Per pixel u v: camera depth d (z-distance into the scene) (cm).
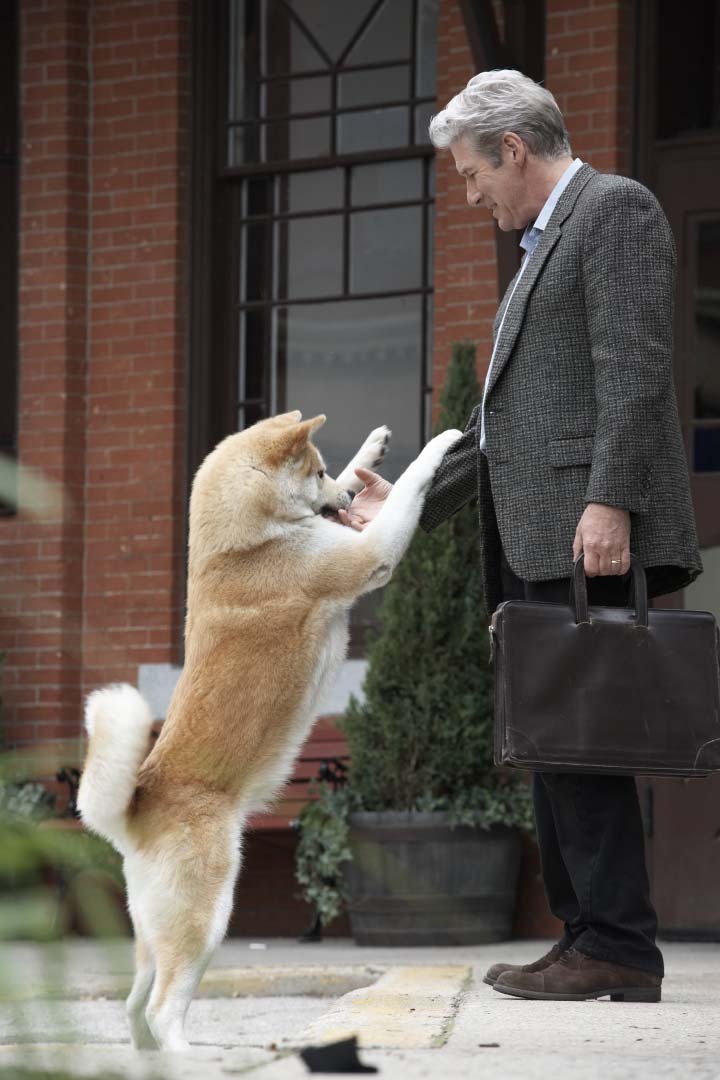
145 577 1170
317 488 652
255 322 1213
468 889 959
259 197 1218
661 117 1045
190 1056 357
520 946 962
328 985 841
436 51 1164
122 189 1207
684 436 1029
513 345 516
